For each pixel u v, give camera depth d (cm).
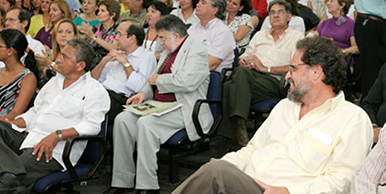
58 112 266
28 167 236
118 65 339
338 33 390
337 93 185
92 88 270
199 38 371
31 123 276
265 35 373
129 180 286
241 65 357
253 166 190
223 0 364
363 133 169
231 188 164
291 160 180
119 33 336
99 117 262
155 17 399
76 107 264
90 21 487
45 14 527
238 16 420
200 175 166
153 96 321
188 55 302
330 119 178
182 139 291
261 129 204
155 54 379
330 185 164
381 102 238
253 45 378
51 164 242
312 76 181
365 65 340
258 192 164
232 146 335
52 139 243
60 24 384
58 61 273
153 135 279
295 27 420
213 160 169
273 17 356
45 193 238
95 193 292
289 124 190
